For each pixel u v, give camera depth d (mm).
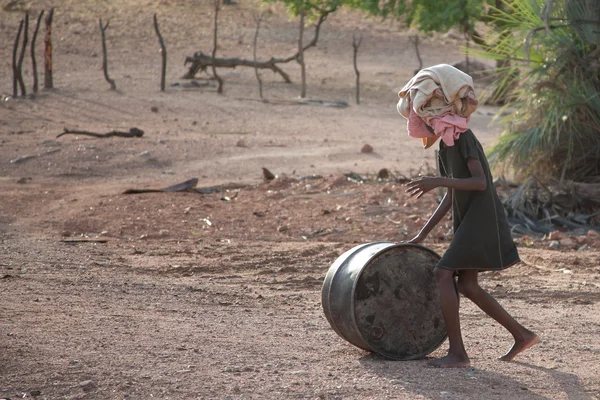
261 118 58938
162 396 10328
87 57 80500
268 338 14086
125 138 48750
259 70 80438
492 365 12336
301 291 19672
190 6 101500
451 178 11500
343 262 12695
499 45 34562
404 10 69250
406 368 11984
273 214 30844
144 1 102062
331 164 43219
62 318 14922
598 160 33125
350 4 72375
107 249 25234
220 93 68188
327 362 12367
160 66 79000
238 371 11625
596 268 22906
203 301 17828
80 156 43844
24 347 12438
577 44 33031
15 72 63125
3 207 32250
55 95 64062
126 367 11609
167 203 32344
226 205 32344
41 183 38469
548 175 33094
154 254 24609
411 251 12727
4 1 95312
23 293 17453
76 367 11484
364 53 90000
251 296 18672
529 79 33812
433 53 91312
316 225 29109
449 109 11602
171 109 60812
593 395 10797
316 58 86500
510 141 33906
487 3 60844
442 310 11977
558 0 32750
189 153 45344
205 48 86625
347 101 67562
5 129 52156
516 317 16766
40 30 87062
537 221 30031
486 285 20500
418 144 49844
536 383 11320
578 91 32531
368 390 10742
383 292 12547
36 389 10508
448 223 28938
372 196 32250
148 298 17828
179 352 12664
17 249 24453
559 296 19141
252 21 97750
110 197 33438
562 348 13867
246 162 43438
